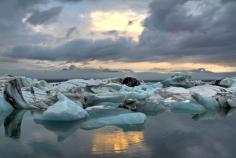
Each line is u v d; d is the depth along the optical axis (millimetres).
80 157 8742
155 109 20172
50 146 10047
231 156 9047
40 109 19562
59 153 9180
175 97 22891
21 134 12172
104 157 8695
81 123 14844
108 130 12766
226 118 17297
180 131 12820
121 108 19188
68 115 15219
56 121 15250
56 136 11672
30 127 13844
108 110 17766
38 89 23562
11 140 11039
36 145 10234
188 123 15180
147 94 22797
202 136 11867
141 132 12430
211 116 18188
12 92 19484
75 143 10453
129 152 9250
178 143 10555
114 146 9977
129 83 31641
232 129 13508
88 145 10133
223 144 10539
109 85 25172
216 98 21922
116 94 22062
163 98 23156
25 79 25016
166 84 31188
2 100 18938
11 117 16922
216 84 30938
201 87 24891
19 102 19484
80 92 23453
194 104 21016
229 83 30188
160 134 12109
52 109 15461
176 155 9062
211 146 10242
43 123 14945
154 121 15695
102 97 21531
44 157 8812
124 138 11281
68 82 27391
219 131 13031
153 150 9516
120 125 14023
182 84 30516
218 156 9062
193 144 10430
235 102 21688
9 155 9008
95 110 17844
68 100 16531
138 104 20312
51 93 22766
